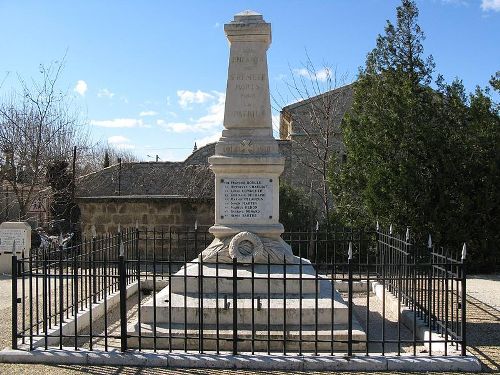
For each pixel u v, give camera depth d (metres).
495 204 14.05
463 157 14.34
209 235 15.95
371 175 14.45
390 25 15.23
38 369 6.15
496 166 14.09
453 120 14.83
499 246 14.23
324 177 18.92
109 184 24.95
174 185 23.75
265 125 9.01
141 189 24.14
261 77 9.08
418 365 6.20
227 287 8.21
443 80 15.10
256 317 7.36
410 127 14.49
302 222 16.27
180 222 16.16
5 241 13.91
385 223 14.12
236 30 9.05
